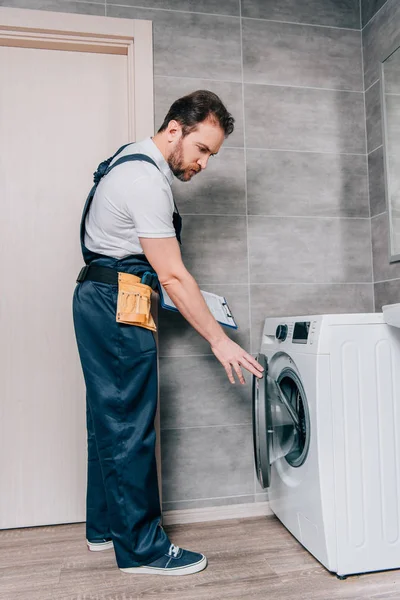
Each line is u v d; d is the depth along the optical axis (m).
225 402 1.97
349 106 2.16
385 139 2.01
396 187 1.95
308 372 1.44
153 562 1.45
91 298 1.41
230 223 2.01
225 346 1.39
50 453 1.92
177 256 1.33
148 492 1.41
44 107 1.97
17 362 1.91
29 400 1.92
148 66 1.93
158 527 1.47
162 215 1.31
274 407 1.63
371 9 2.12
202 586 1.38
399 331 1.47
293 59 2.11
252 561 1.53
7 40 1.91
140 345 1.40
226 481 1.96
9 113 1.94
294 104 2.10
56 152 1.97
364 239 2.15
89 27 1.90
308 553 1.58
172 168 1.46
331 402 1.40
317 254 2.09
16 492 1.89
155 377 1.43
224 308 1.73
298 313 2.05
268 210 2.05
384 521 1.43
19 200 1.93
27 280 1.93
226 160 2.02
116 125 2.02
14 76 1.96
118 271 1.42
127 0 1.95
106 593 1.35
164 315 1.94
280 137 2.08
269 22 2.09
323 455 1.39
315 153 2.11
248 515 1.94
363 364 1.43
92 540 1.64
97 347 1.41
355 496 1.41
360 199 2.15
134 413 1.40
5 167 1.93
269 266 2.04
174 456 1.92
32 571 1.50
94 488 1.63
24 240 1.93
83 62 2.01
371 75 2.12
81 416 1.95
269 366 1.80
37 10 1.86
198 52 2.00
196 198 1.99
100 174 1.51
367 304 2.13
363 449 1.42
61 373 1.94
